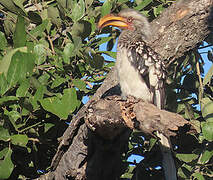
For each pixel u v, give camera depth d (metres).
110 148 8.20
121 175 9.48
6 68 7.75
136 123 7.35
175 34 9.36
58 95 8.46
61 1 9.40
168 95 9.94
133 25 10.47
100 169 8.40
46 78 8.66
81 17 9.34
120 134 7.93
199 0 9.11
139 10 10.77
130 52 9.87
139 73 9.66
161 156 9.39
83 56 8.79
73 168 8.37
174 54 9.55
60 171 8.50
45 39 9.37
